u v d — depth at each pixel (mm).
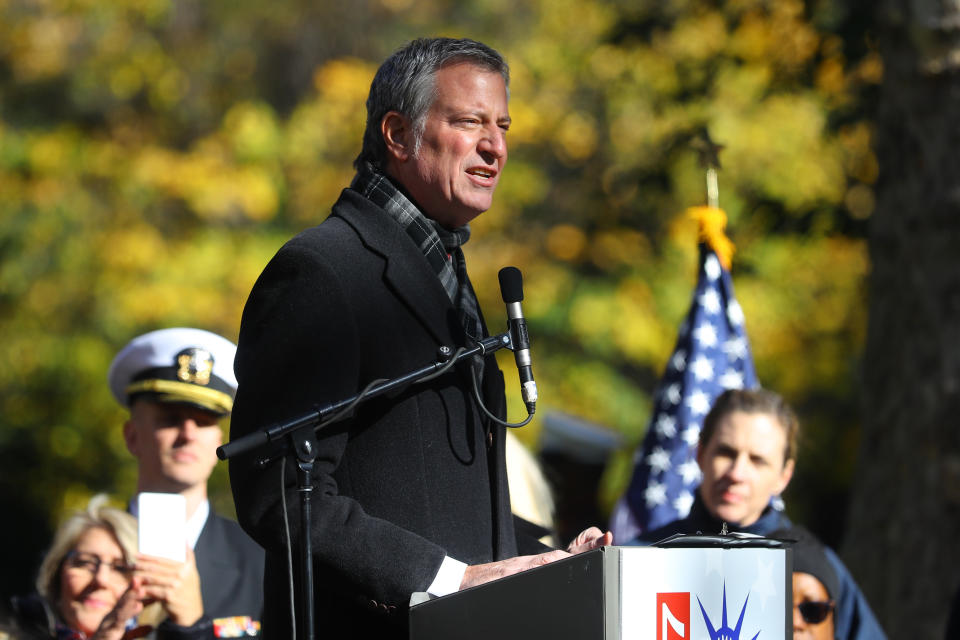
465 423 7508
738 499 11320
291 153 36469
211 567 10766
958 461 16438
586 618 6047
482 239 36469
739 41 25672
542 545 8422
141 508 9703
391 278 7340
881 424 17203
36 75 37406
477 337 7762
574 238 36094
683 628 6121
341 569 6828
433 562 6801
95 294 34844
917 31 16484
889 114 17203
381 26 39406
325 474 7035
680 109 26469
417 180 7668
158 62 37750
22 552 35906
